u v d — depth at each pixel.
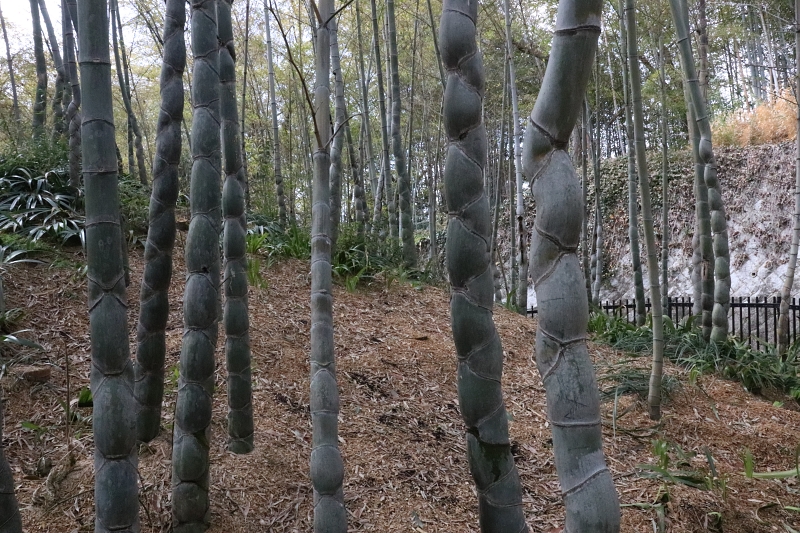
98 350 1.73
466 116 1.63
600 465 1.31
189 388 2.40
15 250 5.02
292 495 3.02
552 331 1.34
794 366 5.71
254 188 8.90
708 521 3.16
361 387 4.24
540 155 1.36
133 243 5.62
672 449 3.94
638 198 13.41
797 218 6.29
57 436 3.26
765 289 11.43
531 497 3.29
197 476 2.45
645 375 4.83
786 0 11.91
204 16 2.39
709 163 5.70
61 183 5.99
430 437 3.77
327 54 2.14
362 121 9.12
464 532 2.93
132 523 1.78
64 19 5.43
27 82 11.15
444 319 5.80
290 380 4.14
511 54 7.05
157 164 2.75
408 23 9.84
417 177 14.40
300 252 6.54
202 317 2.38
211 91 2.39
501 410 1.72
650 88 10.02
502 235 14.81
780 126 12.81
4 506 1.65
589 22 1.29
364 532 2.87
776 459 3.97
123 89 7.61
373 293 6.14
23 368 3.69
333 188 5.57
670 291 12.54
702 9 6.79
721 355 5.59
